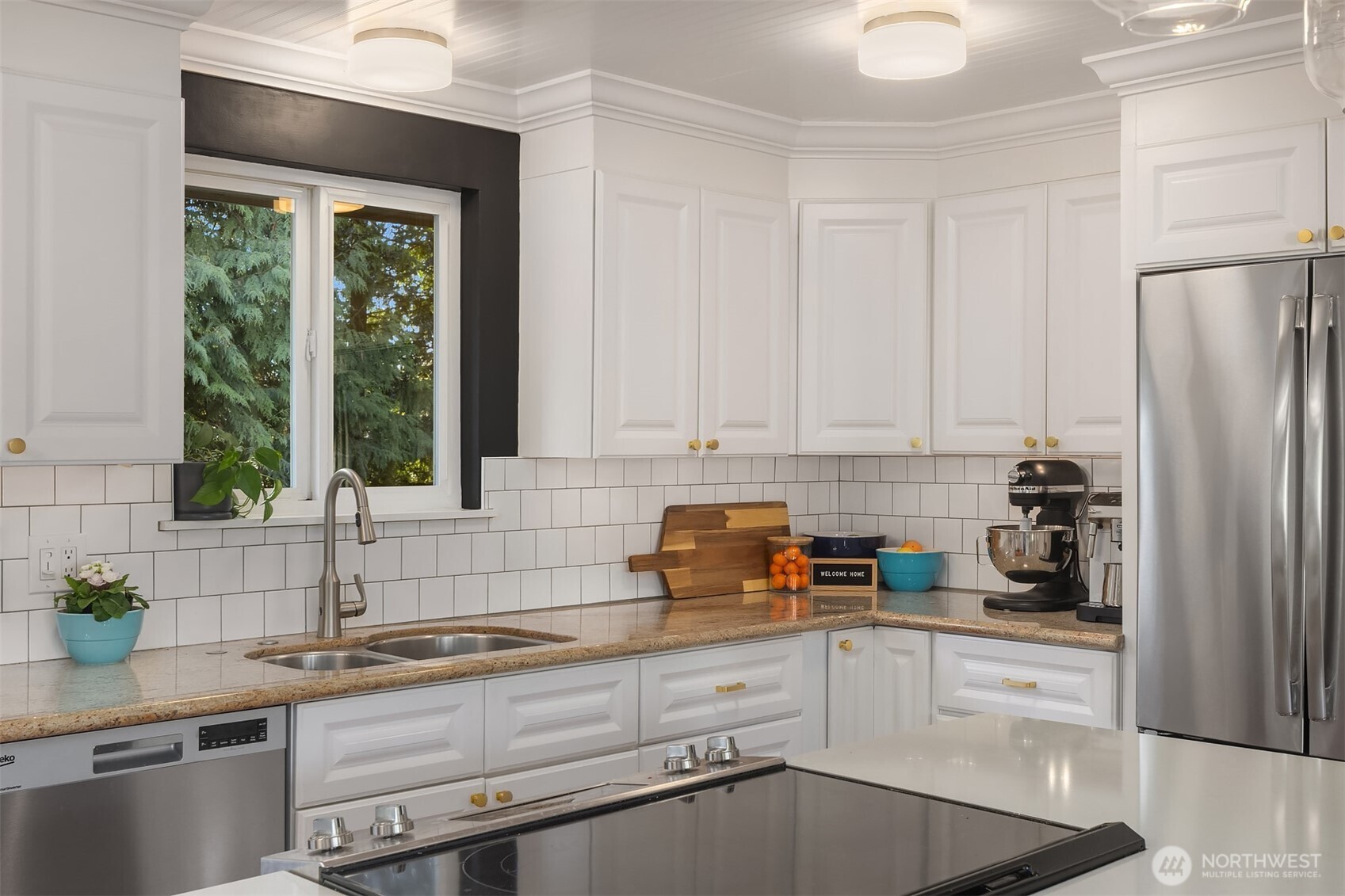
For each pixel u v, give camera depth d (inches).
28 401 103.6
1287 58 122.8
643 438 149.4
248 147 130.7
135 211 109.3
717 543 173.5
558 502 158.4
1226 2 63.6
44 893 92.7
